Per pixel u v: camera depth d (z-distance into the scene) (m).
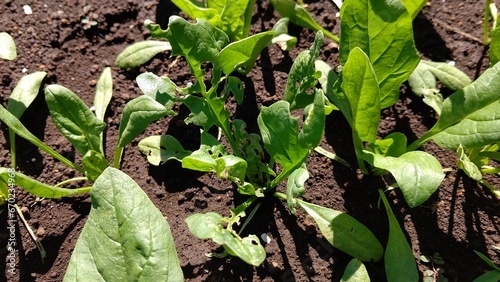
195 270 0.40
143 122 0.38
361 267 0.38
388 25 0.38
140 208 0.35
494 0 0.50
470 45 0.48
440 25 0.49
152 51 0.48
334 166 0.44
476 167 0.39
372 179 0.43
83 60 0.49
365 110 0.37
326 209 0.40
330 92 0.44
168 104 0.40
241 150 0.42
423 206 0.42
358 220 0.42
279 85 0.47
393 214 0.40
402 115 0.46
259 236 0.42
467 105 0.38
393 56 0.39
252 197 0.42
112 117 0.46
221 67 0.40
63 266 0.41
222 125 0.41
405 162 0.36
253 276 0.40
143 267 0.34
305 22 0.48
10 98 0.44
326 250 0.41
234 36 0.46
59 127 0.41
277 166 0.44
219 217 0.37
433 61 0.48
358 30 0.39
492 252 0.40
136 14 0.51
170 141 0.43
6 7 0.50
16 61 0.48
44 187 0.39
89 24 0.50
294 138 0.37
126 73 0.48
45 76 0.47
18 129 0.40
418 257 0.41
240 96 0.42
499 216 0.42
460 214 0.42
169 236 0.35
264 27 0.50
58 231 0.42
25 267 0.41
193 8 0.44
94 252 0.35
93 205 0.35
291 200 0.36
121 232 0.35
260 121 0.39
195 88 0.40
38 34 0.49
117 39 0.50
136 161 0.45
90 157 0.41
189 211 0.43
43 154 0.45
